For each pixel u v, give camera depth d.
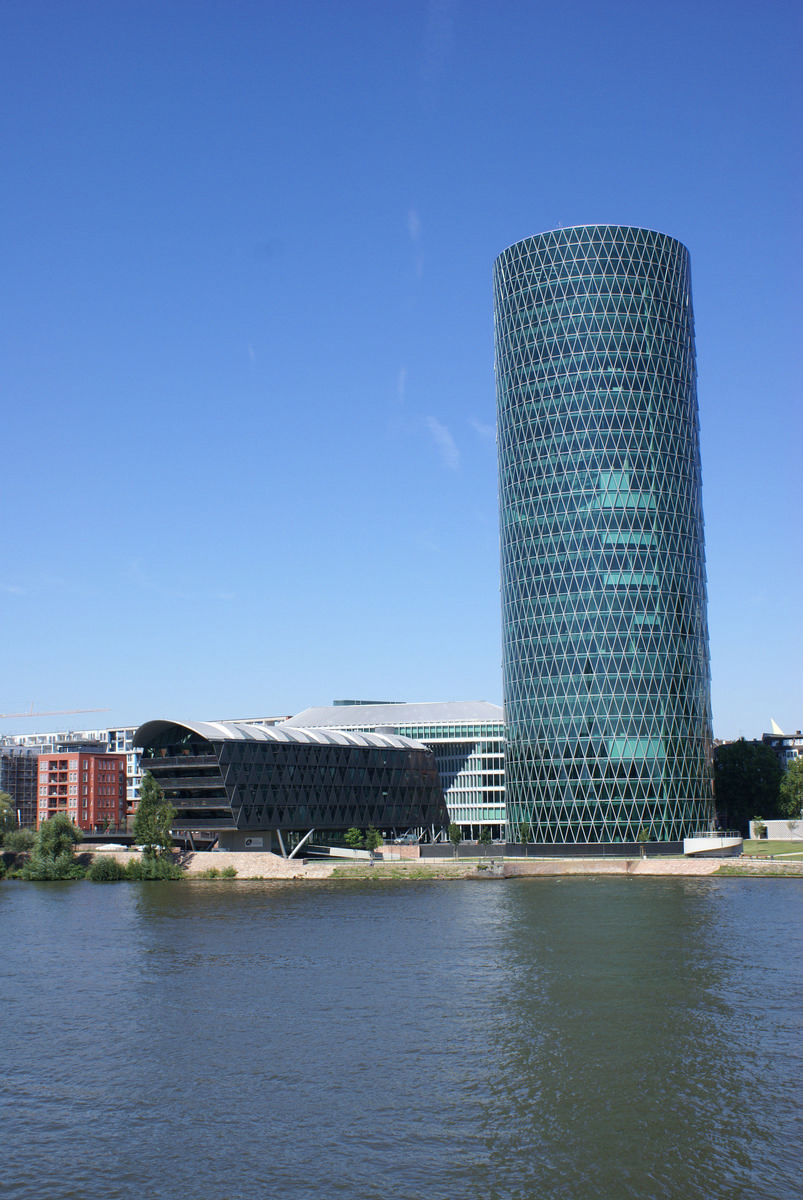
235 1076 71.25
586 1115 63.16
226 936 127.00
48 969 108.31
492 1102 65.44
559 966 103.75
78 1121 63.72
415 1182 54.69
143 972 105.50
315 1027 82.81
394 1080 69.75
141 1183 55.12
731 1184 54.03
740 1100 65.19
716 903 149.38
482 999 90.69
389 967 104.88
